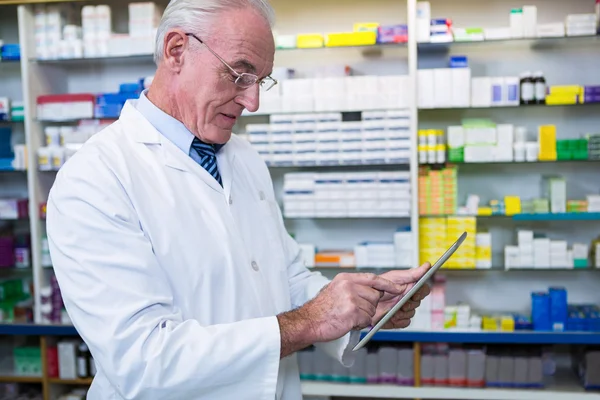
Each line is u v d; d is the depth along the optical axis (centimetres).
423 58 370
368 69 373
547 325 336
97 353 116
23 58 353
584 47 357
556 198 335
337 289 122
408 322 145
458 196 375
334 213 348
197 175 141
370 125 342
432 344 354
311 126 346
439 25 338
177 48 132
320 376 354
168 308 123
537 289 373
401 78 338
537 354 345
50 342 362
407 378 345
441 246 346
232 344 115
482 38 335
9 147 384
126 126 141
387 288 129
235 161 162
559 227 369
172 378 112
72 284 119
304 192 349
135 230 124
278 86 346
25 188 403
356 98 341
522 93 336
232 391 117
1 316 362
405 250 347
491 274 376
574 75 360
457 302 365
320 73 353
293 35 354
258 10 130
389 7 373
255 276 141
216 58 128
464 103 335
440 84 336
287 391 149
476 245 347
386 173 343
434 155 339
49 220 127
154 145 140
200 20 128
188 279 130
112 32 372
